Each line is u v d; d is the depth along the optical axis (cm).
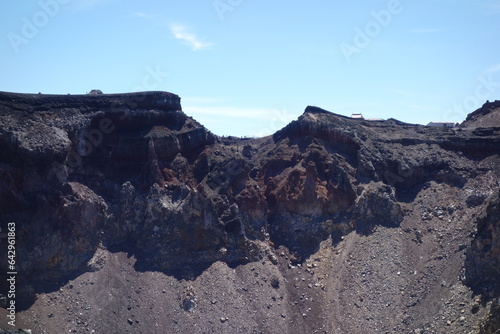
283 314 12506
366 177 14862
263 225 14362
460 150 15525
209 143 15662
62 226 12394
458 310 11138
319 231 14225
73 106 13625
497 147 15150
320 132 15888
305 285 13175
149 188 13738
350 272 13112
